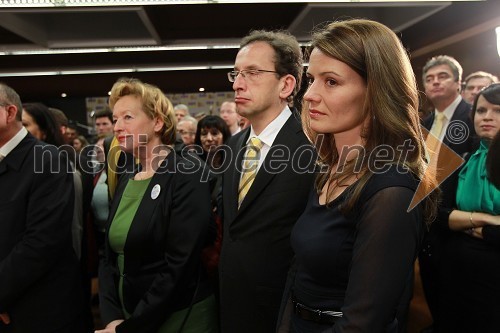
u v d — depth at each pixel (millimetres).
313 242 778
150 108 1339
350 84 739
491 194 1379
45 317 1404
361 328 644
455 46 4297
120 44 3840
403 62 735
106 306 1362
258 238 1124
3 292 1278
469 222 1415
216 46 4105
